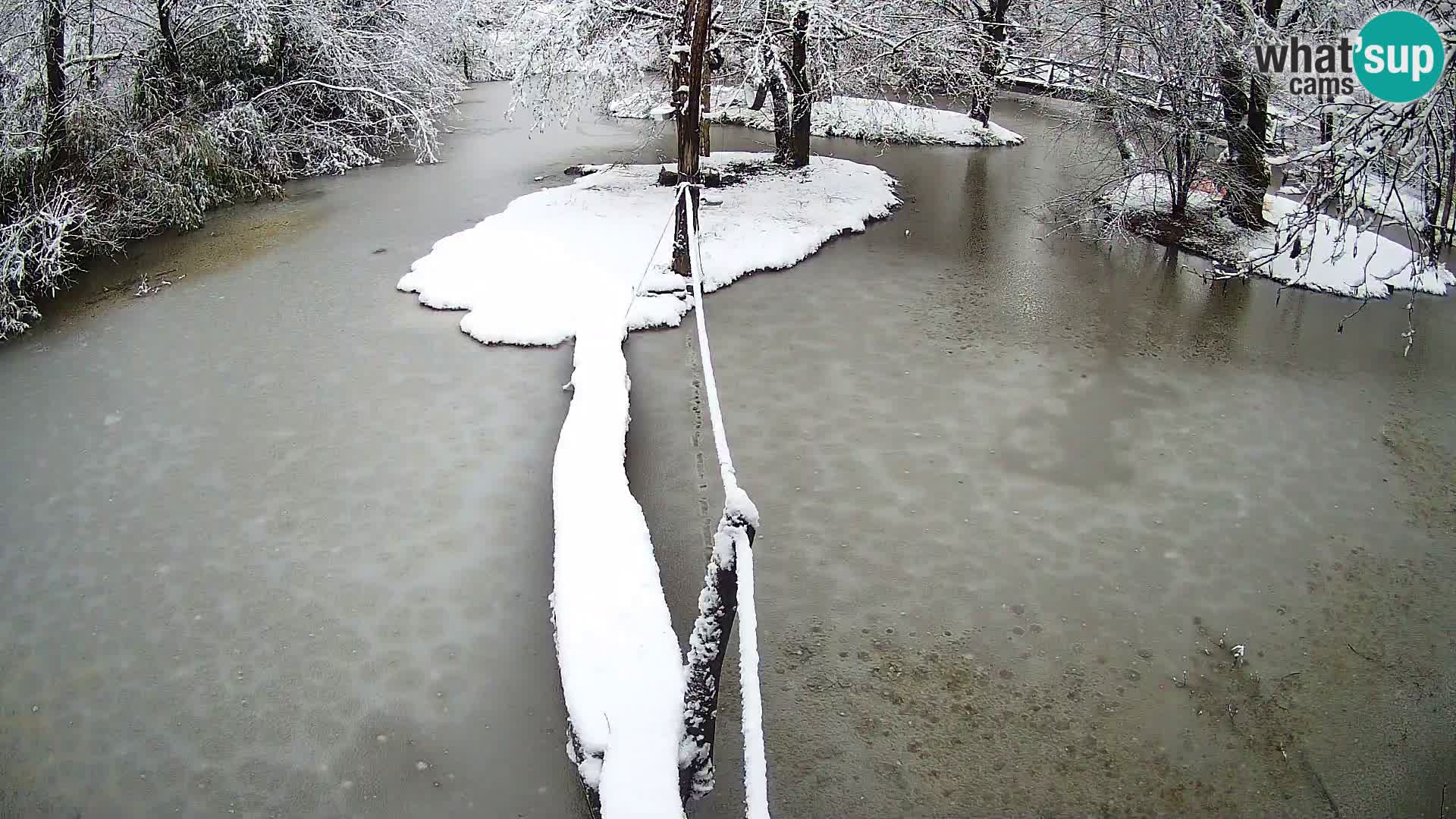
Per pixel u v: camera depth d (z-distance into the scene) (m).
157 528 6.25
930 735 4.61
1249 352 9.62
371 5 18.97
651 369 8.77
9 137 11.24
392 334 9.46
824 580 5.78
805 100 16.75
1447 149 7.55
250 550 6.01
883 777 4.36
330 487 6.71
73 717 4.70
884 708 4.78
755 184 16.02
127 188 12.81
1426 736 4.68
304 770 4.39
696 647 3.62
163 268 11.70
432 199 15.03
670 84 17.64
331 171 17.14
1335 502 6.78
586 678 3.97
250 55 16.91
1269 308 10.99
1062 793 4.30
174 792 4.28
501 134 21.20
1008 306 10.84
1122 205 14.02
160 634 5.27
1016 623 5.42
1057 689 4.92
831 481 6.90
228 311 10.17
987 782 4.35
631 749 3.55
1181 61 13.18
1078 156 19.88
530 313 9.67
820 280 11.55
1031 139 23.17
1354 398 8.55
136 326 9.77
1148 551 6.14
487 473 6.89
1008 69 24.45
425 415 7.78
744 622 2.94
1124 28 13.73
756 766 2.62
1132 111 13.86
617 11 15.30
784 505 6.58
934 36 16.70
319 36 17.20
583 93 16.38
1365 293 11.39
